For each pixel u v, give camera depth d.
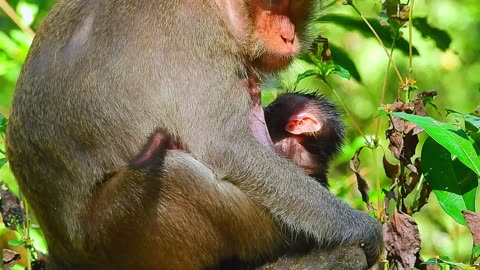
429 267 11.84
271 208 11.54
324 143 13.38
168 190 11.12
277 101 13.47
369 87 21.06
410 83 12.23
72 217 11.40
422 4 21.97
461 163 11.70
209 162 11.31
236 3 11.79
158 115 11.24
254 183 11.46
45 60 11.44
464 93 21.97
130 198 11.12
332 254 11.70
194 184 11.12
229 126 11.45
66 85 11.25
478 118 11.34
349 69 15.34
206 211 11.24
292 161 12.61
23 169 11.58
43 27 11.70
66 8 11.65
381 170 19.77
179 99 11.28
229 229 11.41
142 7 11.41
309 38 12.82
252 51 11.98
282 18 12.14
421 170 12.09
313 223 11.65
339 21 14.77
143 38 11.29
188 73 11.33
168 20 11.36
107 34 11.31
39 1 17.23
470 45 22.31
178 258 11.38
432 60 21.67
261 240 11.62
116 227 11.23
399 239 11.60
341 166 18.47
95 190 11.30
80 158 11.27
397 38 12.75
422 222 19.75
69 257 11.73
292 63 12.81
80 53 11.30
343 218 11.77
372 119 20.83
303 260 11.66
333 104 13.90
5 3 17.20
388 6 12.55
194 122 11.30
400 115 11.21
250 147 11.53
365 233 11.82
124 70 11.22
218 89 11.43
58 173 11.37
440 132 11.04
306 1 12.49
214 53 11.48
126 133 11.22
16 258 12.59
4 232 16.19
